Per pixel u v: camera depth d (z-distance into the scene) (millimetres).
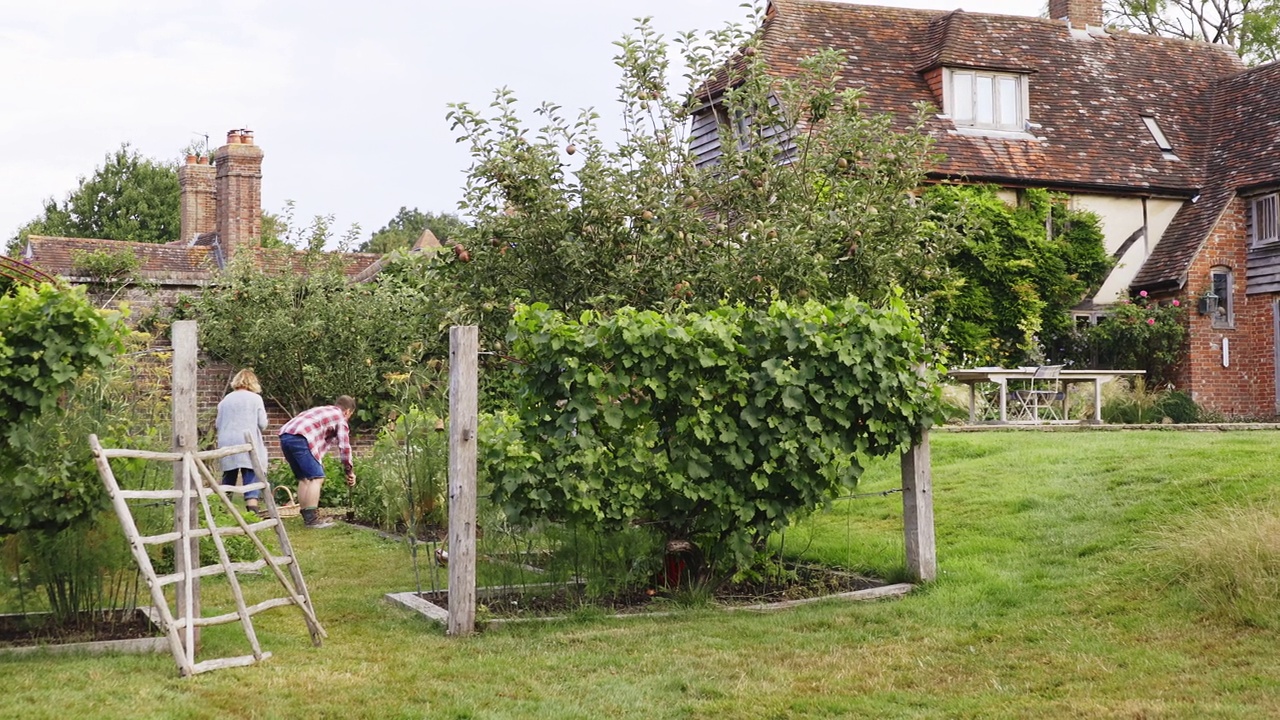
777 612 7449
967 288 20312
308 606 6734
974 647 6332
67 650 6344
